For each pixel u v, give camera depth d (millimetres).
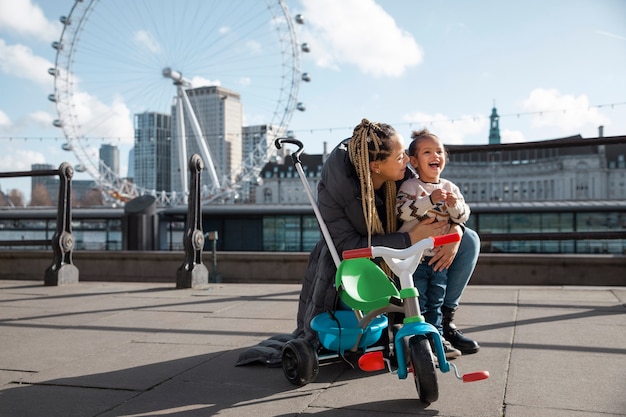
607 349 2846
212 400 2262
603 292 4801
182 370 2725
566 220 19125
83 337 3566
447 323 2885
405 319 2162
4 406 2236
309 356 2387
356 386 2391
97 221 23969
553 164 110625
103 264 9117
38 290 6102
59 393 2398
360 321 2383
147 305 4852
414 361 2068
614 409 2002
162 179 66375
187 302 4973
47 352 3164
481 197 111625
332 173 2600
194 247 6148
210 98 62750
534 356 2750
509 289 5066
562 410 2004
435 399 2078
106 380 2578
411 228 2633
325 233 2590
